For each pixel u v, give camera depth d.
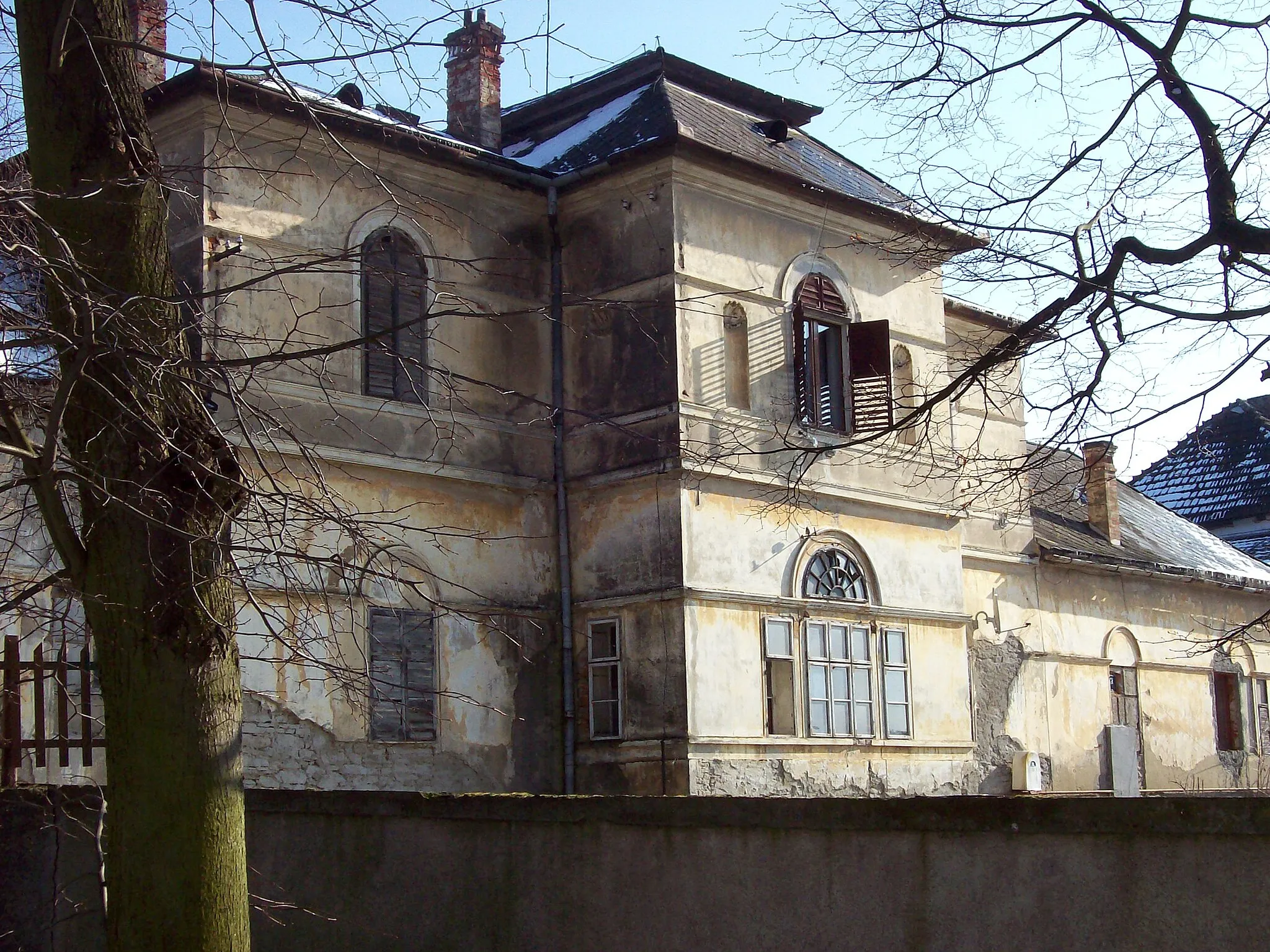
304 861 10.29
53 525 7.61
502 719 17.36
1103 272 10.67
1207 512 38.81
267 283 15.96
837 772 18.41
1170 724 27.14
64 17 7.31
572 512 18.36
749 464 18.03
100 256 7.50
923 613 19.95
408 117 17.80
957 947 7.11
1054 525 26.58
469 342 17.89
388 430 16.78
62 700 10.30
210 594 7.50
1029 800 6.95
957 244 16.53
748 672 17.62
